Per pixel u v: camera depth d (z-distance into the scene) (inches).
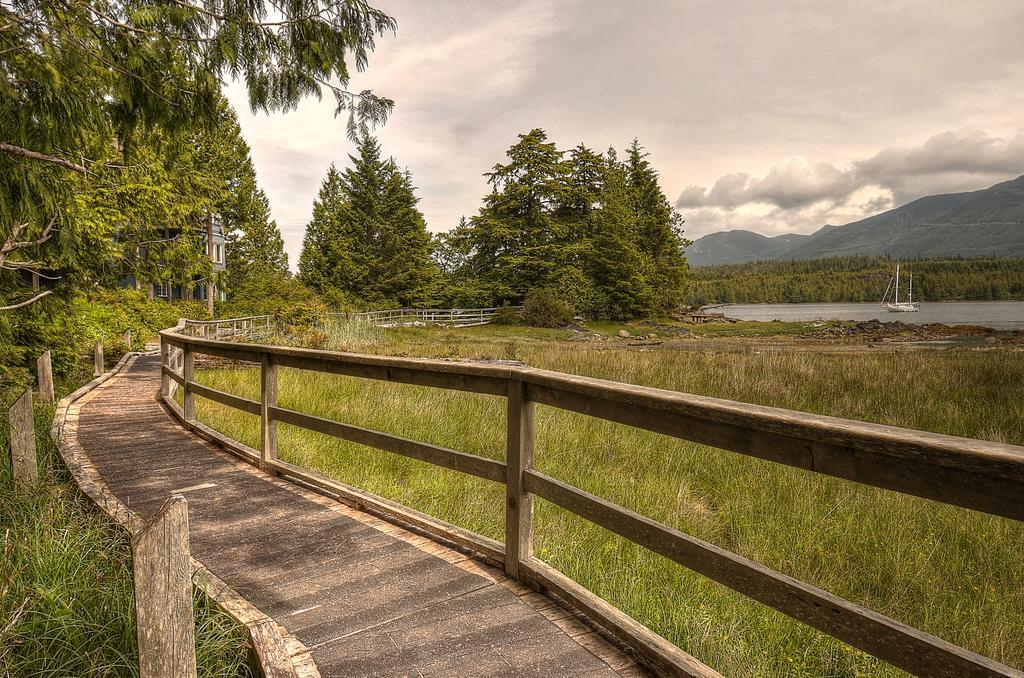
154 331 941.8
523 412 110.7
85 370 520.7
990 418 323.9
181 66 202.1
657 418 85.6
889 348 986.7
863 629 61.2
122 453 226.7
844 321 1966.0
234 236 1817.2
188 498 169.6
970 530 182.2
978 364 514.0
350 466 224.5
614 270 1925.4
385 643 93.5
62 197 198.4
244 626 91.4
